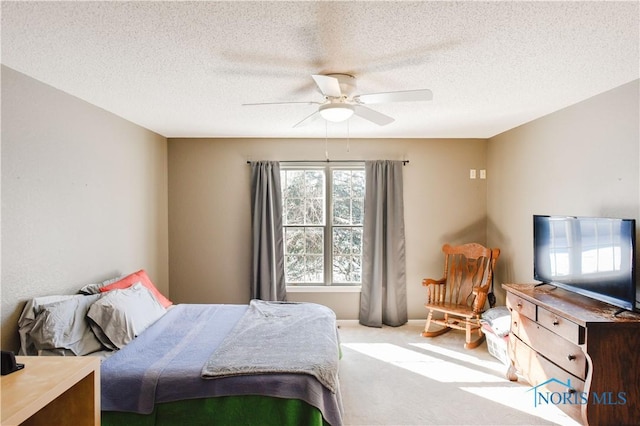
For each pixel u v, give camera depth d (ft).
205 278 14.53
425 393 8.92
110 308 7.96
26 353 7.14
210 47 6.01
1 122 6.88
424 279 14.20
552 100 9.25
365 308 14.25
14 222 7.20
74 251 8.90
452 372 10.07
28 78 7.45
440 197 14.62
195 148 14.44
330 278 14.79
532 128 11.50
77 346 7.36
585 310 7.37
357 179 14.85
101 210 10.02
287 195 14.92
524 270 12.05
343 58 6.48
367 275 14.24
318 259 14.87
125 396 6.26
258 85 7.98
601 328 6.64
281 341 7.82
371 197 14.28
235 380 6.37
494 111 10.37
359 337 12.89
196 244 14.49
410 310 14.65
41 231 7.86
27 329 7.16
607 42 5.88
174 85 8.01
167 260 14.46
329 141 14.55
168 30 5.42
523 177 12.04
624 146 8.04
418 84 7.92
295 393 6.31
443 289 13.58
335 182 14.85
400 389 9.12
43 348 7.05
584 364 6.88
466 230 14.66
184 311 10.13
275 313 9.89
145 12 4.89
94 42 5.82
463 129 12.91
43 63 6.73
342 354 11.28
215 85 7.99
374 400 8.59
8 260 7.07
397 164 14.34
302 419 6.32
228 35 5.58
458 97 8.96
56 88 8.21
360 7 4.79
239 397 6.35
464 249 13.33
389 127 12.58
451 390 9.07
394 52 6.23
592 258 7.87
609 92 8.43
